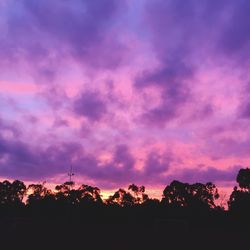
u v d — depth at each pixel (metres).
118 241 50.78
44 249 47.78
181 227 53.25
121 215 61.22
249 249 47.19
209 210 63.66
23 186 80.12
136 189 81.00
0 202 75.06
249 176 62.53
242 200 60.25
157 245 49.78
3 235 50.09
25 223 52.69
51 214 61.44
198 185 74.94
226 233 51.53
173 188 75.50
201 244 49.44
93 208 61.12
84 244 49.69
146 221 58.16
